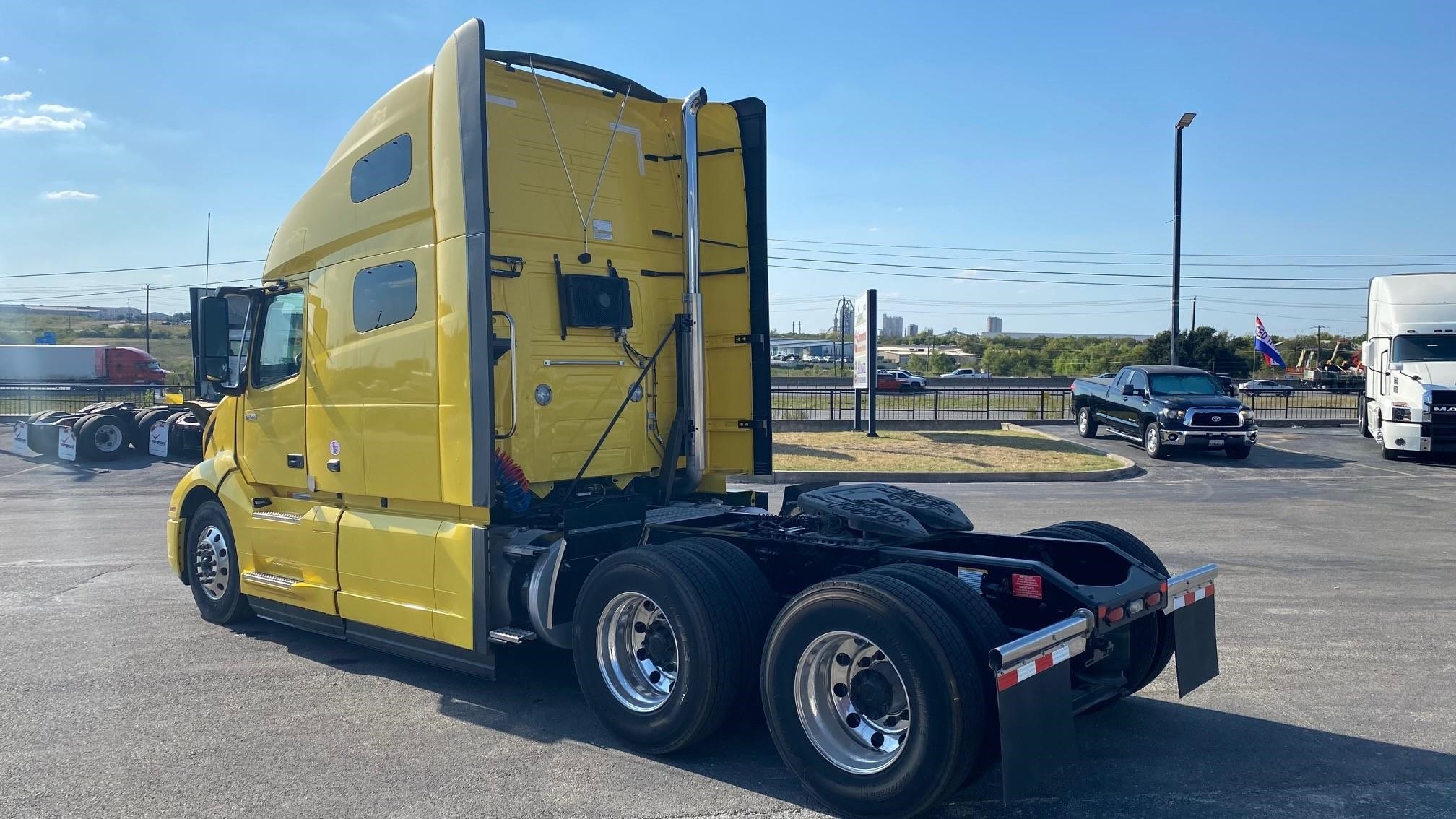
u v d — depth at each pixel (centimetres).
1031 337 12250
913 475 1739
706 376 707
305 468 655
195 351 701
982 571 468
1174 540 1113
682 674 472
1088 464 1864
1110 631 473
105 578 923
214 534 755
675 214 685
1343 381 4119
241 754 495
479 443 522
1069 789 454
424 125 564
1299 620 755
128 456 2077
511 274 578
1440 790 451
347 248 623
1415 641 696
